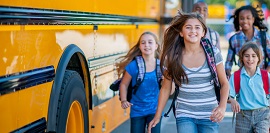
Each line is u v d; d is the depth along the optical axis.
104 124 7.11
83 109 5.85
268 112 6.62
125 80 6.86
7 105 4.10
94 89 6.51
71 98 5.41
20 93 4.34
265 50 8.09
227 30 21.14
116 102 7.80
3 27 4.00
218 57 5.40
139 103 6.86
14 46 4.21
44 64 4.83
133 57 6.90
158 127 6.84
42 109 4.80
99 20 6.59
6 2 4.07
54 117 4.99
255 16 8.06
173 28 5.44
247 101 6.57
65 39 5.38
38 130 4.70
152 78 6.84
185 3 11.90
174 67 5.35
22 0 4.36
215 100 5.45
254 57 6.51
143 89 6.83
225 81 5.42
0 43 3.97
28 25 4.46
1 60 3.99
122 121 8.30
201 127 5.46
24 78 4.36
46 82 4.88
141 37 6.88
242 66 6.62
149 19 9.97
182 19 5.37
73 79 5.48
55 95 5.04
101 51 6.76
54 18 5.05
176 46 5.42
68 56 5.32
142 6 9.29
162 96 5.61
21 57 4.34
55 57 5.11
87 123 6.00
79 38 5.83
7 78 4.08
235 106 6.33
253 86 6.54
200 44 5.39
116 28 7.48
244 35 8.12
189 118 5.43
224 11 24.25
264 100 6.57
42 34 4.78
